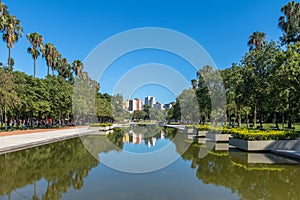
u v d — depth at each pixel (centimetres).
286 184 682
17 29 2712
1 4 2447
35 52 3231
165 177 755
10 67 2659
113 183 683
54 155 1161
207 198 567
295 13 2492
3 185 662
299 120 3447
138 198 562
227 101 2069
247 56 1688
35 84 2778
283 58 1359
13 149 1297
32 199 551
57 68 3953
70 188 635
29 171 831
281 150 1194
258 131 1341
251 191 619
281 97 1408
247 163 968
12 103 2266
